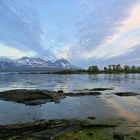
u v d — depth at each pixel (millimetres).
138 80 108875
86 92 48750
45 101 35094
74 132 16875
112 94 46469
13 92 39969
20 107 30141
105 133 17000
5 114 25406
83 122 20094
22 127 17391
